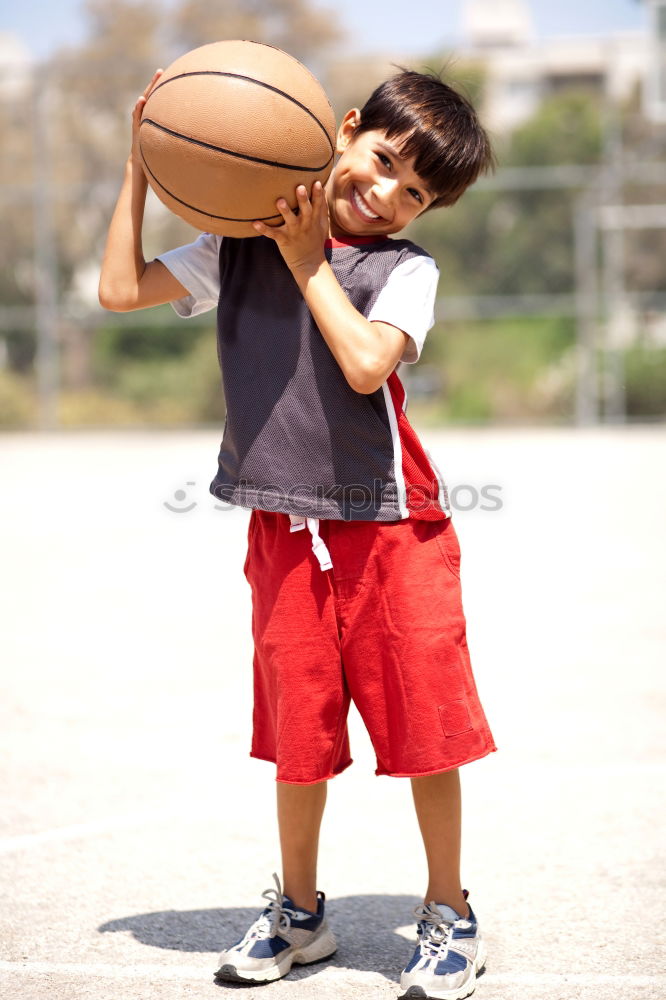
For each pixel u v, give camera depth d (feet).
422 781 11.12
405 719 10.84
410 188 11.07
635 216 95.45
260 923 11.21
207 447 79.82
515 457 68.54
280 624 11.02
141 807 15.72
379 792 16.40
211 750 18.16
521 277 101.04
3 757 17.81
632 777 16.61
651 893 12.82
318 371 10.78
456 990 10.48
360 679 11.03
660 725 19.01
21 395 94.89
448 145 10.98
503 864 13.73
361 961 11.44
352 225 11.29
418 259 11.20
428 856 11.28
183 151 10.70
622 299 99.30
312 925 11.40
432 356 101.55
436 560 11.08
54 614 29.04
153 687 21.98
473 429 94.48
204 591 31.94
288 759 11.00
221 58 10.87
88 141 104.22
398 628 10.83
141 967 11.25
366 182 11.07
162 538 42.37
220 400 97.35
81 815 15.42
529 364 100.01
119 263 11.78
